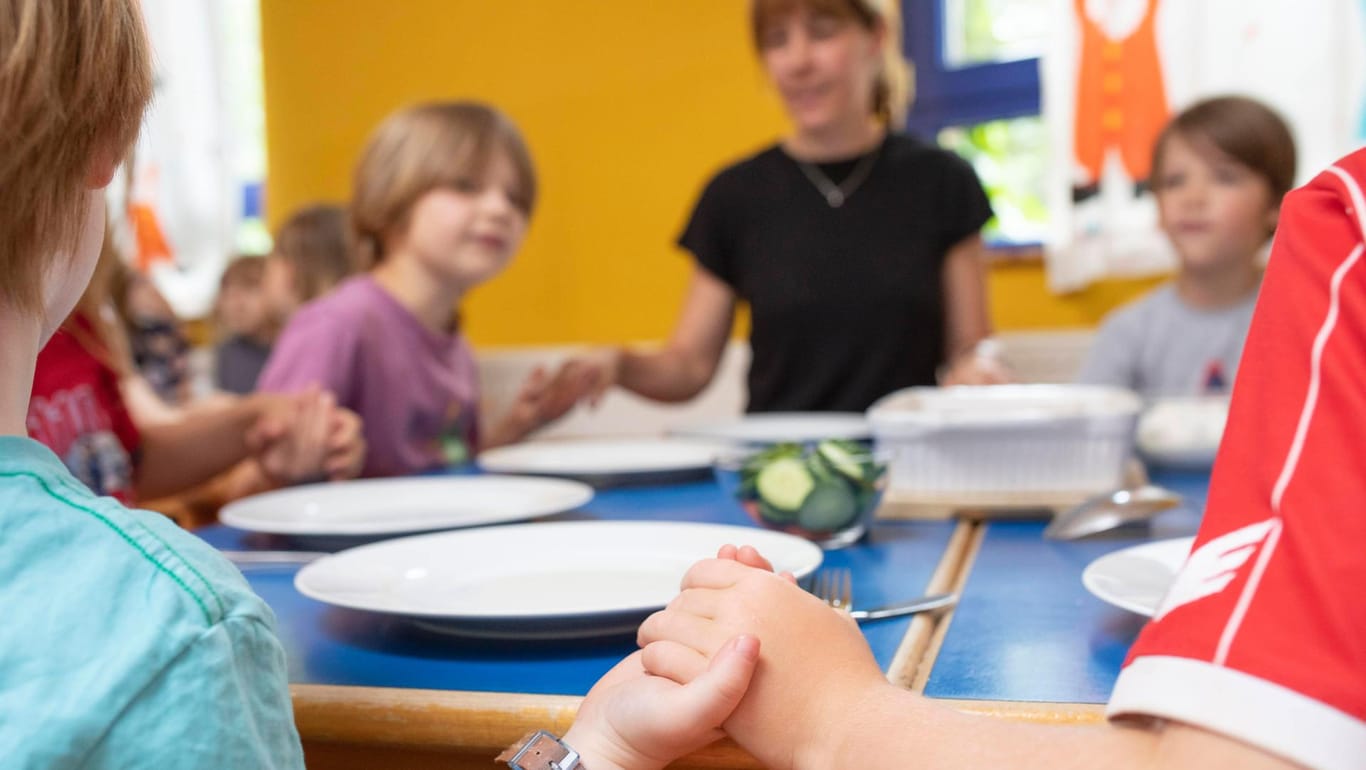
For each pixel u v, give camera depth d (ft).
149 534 1.39
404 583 2.47
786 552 2.48
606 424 9.64
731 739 1.75
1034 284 8.59
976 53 8.96
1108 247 8.19
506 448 5.23
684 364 7.04
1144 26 7.95
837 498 3.00
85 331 4.42
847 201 6.89
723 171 7.28
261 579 2.89
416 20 10.95
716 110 9.80
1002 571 2.73
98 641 1.29
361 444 4.51
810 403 6.86
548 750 1.72
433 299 6.29
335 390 5.51
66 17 1.35
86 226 1.47
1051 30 8.21
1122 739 1.29
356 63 11.27
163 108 11.98
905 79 7.53
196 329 12.22
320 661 2.12
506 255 6.29
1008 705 1.71
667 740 1.66
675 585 2.37
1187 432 4.50
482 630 2.18
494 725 1.84
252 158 12.32
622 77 10.12
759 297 6.98
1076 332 8.21
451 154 5.99
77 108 1.38
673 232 10.07
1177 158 6.57
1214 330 6.74
